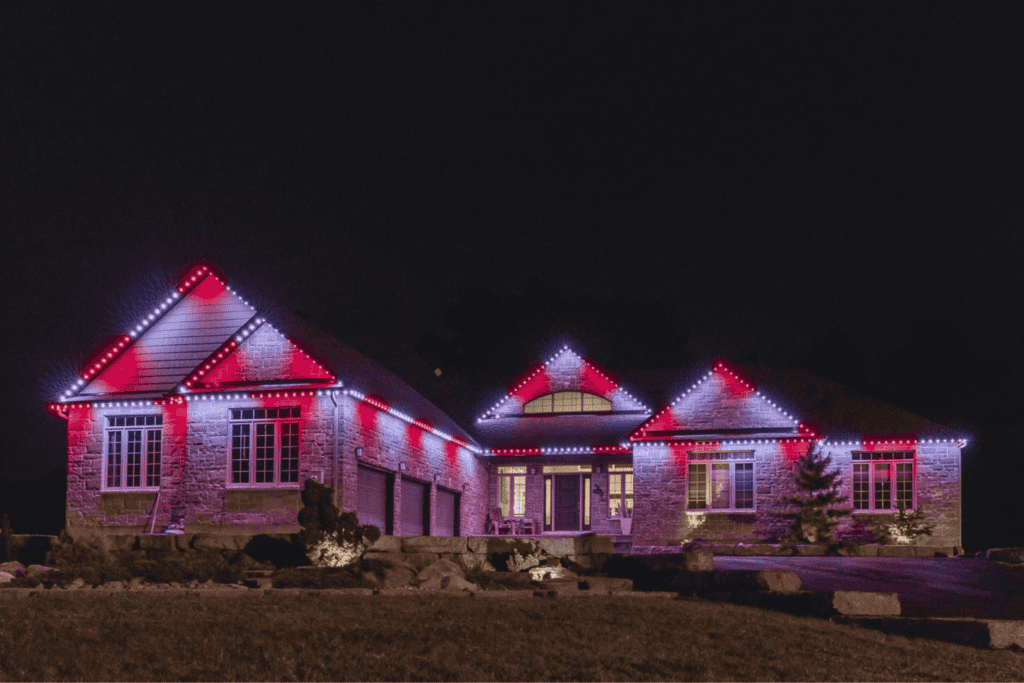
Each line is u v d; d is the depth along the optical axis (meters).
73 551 20.84
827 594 16.12
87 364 30.36
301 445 27.69
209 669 10.90
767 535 33.03
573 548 21.78
